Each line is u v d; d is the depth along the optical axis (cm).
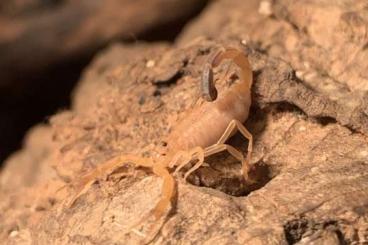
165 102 35
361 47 36
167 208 32
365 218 31
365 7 36
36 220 35
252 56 35
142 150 34
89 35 56
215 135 33
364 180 32
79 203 33
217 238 31
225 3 44
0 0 60
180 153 33
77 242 32
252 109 34
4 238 35
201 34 41
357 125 33
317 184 32
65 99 57
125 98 36
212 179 33
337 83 35
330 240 31
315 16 37
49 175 36
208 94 33
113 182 33
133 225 32
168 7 56
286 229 31
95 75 43
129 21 57
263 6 39
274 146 34
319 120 34
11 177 40
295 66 36
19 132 56
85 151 35
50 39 56
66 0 59
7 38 56
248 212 32
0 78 56
